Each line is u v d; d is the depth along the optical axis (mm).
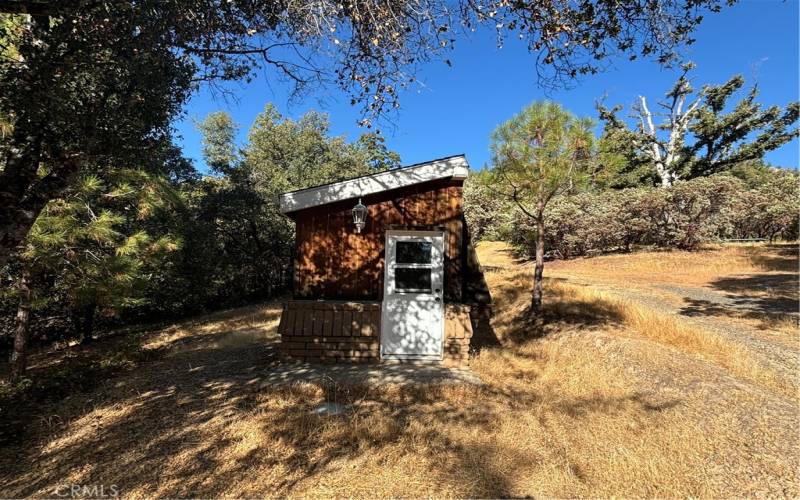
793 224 20000
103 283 6555
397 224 6957
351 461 3701
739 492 3186
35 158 4160
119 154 5738
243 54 5223
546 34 3971
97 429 4551
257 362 7090
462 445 3977
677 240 17859
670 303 9852
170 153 14281
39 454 4027
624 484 3330
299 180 22797
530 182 8320
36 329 13039
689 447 3803
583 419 4488
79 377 6652
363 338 6715
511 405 4973
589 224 19641
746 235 23406
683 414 4438
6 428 4504
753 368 5500
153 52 4605
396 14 4250
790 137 25781
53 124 4215
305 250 6910
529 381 5898
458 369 6336
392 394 5348
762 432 3939
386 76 4578
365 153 26672
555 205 19875
